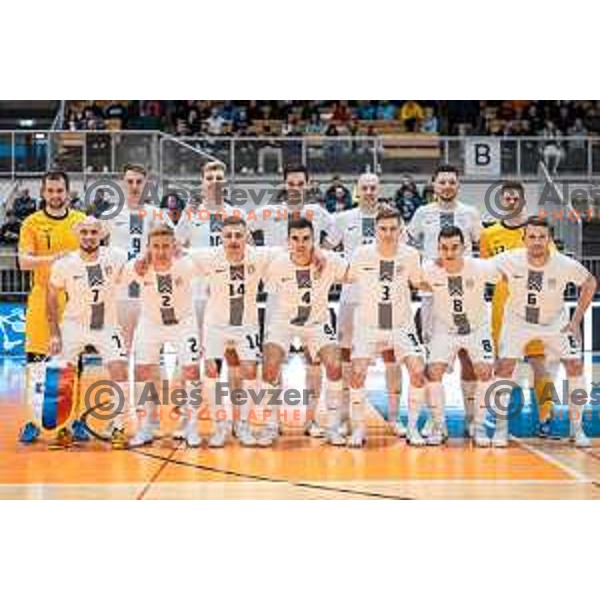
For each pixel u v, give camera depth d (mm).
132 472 6625
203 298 8133
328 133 20984
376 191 8203
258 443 7586
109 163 14281
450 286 7418
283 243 8406
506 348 7578
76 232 7477
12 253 15539
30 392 7789
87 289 7414
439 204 8258
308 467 6781
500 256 7551
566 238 13969
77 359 7750
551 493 5965
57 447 7582
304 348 8125
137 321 8227
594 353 14492
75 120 20797
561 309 7613
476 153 14734
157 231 7289
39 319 7730
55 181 7758
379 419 9117
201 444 7695
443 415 7723
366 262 7406
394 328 7520
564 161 14609
